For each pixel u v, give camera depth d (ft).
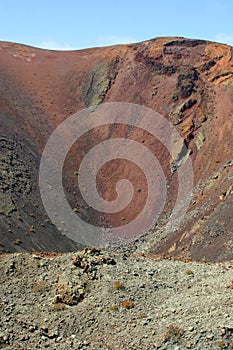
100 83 263.08
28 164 184.03
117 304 55.01
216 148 185.37
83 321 52.47
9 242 122.62
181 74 227.40
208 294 56.49
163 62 241.35
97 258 62.95
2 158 174.29
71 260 62.69
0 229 126.72
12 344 49.16
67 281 57.98
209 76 222.48
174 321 51.31
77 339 49.98
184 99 218.18
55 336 50.60
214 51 231.91
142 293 57.52
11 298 56.80
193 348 46.88
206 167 179.11
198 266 67.26
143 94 237.86
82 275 59.57
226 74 217.97
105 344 48.83
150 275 62.28
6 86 254.88
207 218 136.36
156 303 55.83
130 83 249.96
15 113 228.02
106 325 51.65
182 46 244.83
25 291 58.08
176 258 71.31
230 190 142.92
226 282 59.52
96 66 276.62
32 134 216.33
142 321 52.01
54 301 55.88
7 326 51.88
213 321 49.96
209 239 122.93
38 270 61.62
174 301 55.77
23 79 272.51
